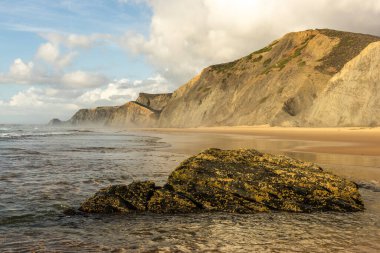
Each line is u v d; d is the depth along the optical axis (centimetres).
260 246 743
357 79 6662
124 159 2366
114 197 1095
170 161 2245
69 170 1858
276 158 1326
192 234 838
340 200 1101
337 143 3488
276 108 9275
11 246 752
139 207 1080
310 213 1050
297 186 1143
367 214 1030
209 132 7800
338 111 6662
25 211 1064
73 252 711
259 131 7100
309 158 2234
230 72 14112
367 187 1376
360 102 6384
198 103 14488
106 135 7050
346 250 713
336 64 9519
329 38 10688
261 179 1172
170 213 1053
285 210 1076
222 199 1110
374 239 789
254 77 12388
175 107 16138
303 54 10856
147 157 2488
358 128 5722
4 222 953
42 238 812
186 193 1133
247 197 1118
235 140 4356
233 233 845
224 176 1188
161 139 5097
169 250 720
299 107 8688
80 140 4938
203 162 1275
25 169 1900
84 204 1080
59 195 1279
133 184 1169
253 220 973
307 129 6662
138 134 7662
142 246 747
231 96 12888
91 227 908
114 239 801
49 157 2503
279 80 10362
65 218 999
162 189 1148
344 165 1916
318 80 9094
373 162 2039
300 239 793
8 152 2886
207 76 15525
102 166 2011
